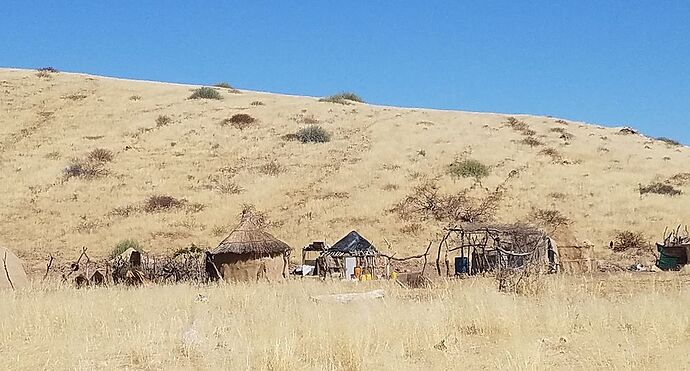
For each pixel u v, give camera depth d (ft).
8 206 154.71
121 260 102.99
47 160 185.57
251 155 192.44
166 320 47.93
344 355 36.04
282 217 148.36
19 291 68.28
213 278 96.94
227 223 145.18
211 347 39.27
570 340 39.78
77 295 63.31
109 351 39.91
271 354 36.06
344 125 225.97
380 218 144.77
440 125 231.30
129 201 158.10
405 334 40.47
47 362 36.78
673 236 124.26
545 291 58.08
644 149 213.05
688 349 36.01
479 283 62.90
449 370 34.14
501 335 41.98
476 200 153.79
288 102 261.44
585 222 141.08
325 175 175.01
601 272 96.27
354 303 52.80
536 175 174.60
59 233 140.56
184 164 184.75
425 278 81.25
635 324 42.04
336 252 108.47
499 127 231.91
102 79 286.05
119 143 201.36
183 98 257.75
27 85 261.44
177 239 136.77
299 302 55.62
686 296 51.13
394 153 192.95
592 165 186.80
